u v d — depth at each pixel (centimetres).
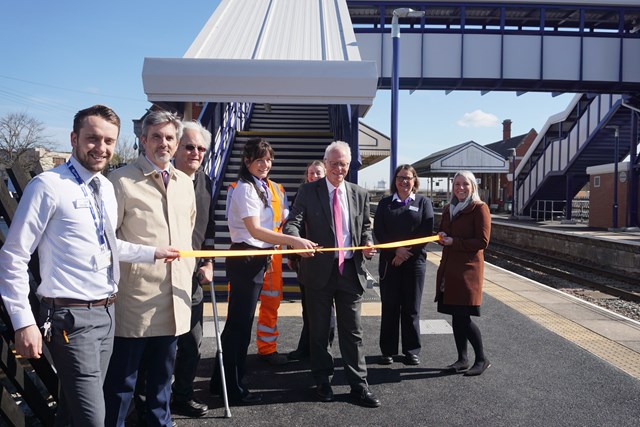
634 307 913
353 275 394
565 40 2039
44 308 237
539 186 3177
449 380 439
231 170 952
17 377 285
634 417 369
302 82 616
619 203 2428
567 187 2944
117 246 262
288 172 955
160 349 307
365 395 386
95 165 244
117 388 288
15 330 220
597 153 2723
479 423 360
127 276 287
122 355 289
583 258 1584
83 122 239
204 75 608
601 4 2038
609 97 2416
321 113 1285
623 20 2055
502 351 511
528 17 2227
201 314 371
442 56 2017
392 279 478
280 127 1220
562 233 1712
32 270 308
